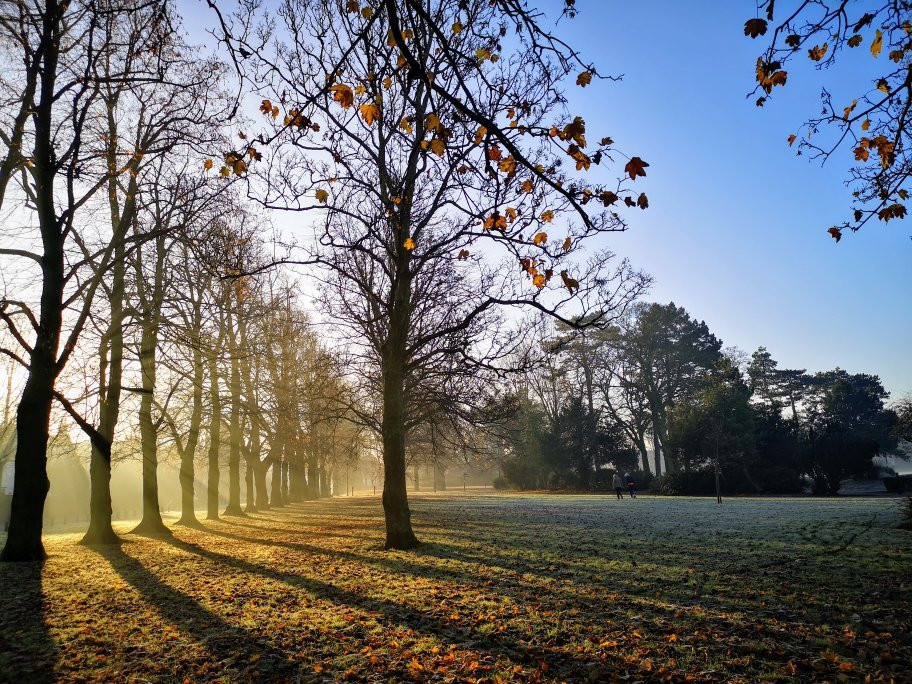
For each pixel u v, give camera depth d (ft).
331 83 13.99
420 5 11.85
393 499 47.60
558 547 44.86
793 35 17.78
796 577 29.71
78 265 48.67
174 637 22.68
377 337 60.59
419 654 19.69
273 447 109.91
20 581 35.60
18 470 45.60
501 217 19.71
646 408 206.90
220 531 72.13
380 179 46.75
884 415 231.30
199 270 59.82
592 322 36.45
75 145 45.78
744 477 142.82
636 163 13.06
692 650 18.98
